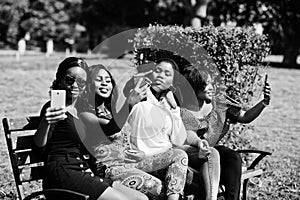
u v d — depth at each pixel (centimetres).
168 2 4644
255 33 716
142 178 473
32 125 498
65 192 420
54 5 5275
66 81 471
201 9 1995
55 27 5316
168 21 4844
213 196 506
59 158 451
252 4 2914
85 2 5444
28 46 5291
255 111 571
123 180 475
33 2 5228
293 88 1964
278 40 3167
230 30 698
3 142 973
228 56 689
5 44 5244
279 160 901
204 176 511
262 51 727
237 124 734
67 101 473
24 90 1775
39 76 2209
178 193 471
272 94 1803
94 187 438
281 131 1185
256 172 585
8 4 5088
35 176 483
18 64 2775
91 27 5606
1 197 651
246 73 710
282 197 688
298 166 865
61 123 455
